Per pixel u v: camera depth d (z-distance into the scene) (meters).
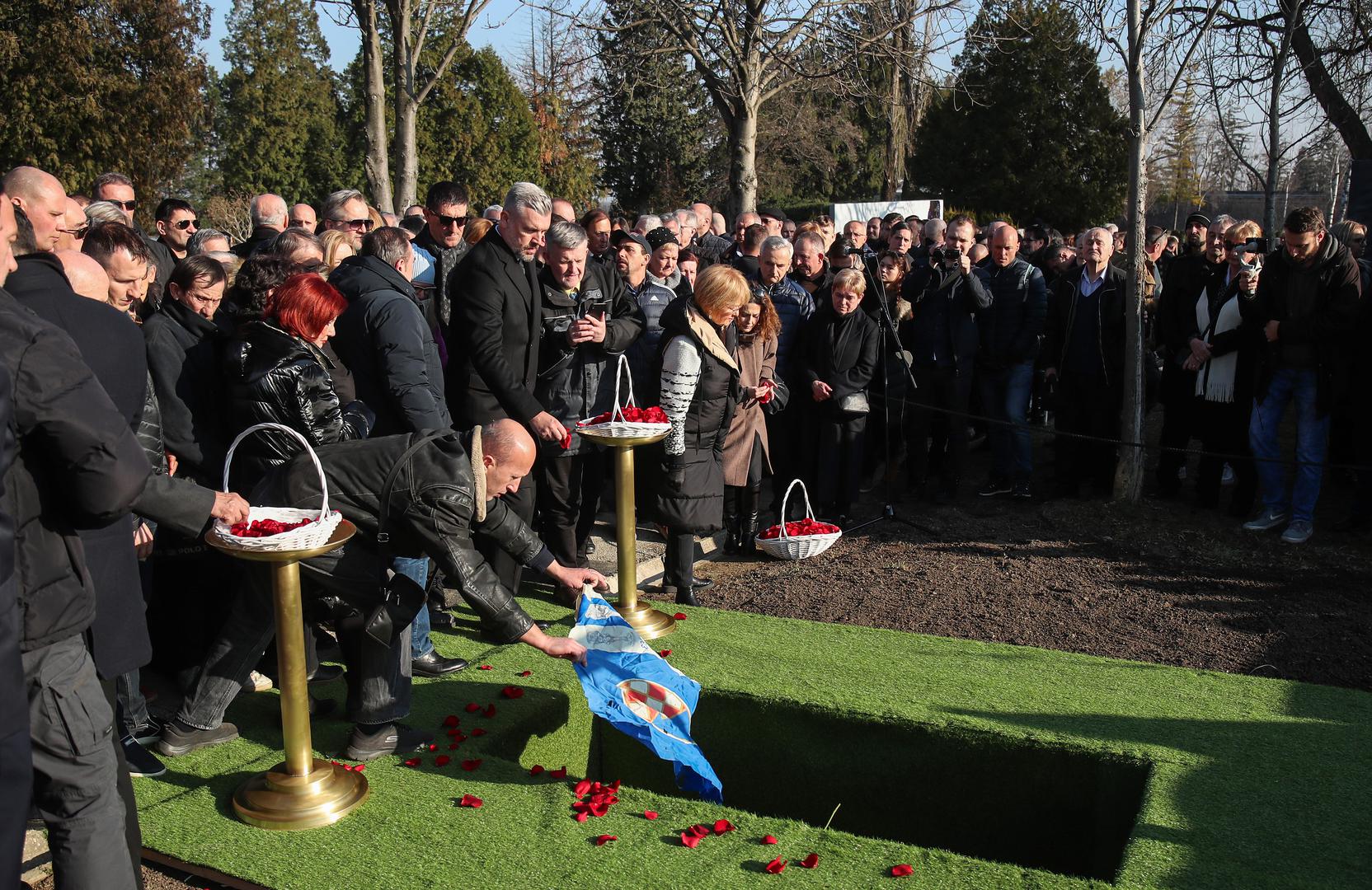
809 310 6.97
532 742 3.93
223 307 4.11
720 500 5.22
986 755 3.60
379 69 12.21
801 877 2.81
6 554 1.55
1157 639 5.06
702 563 6.38
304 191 36.34
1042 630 5.20
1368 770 3.38
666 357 4.91
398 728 3.67
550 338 5.11
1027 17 14.44
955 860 2.89
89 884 2.43
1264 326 6.48
